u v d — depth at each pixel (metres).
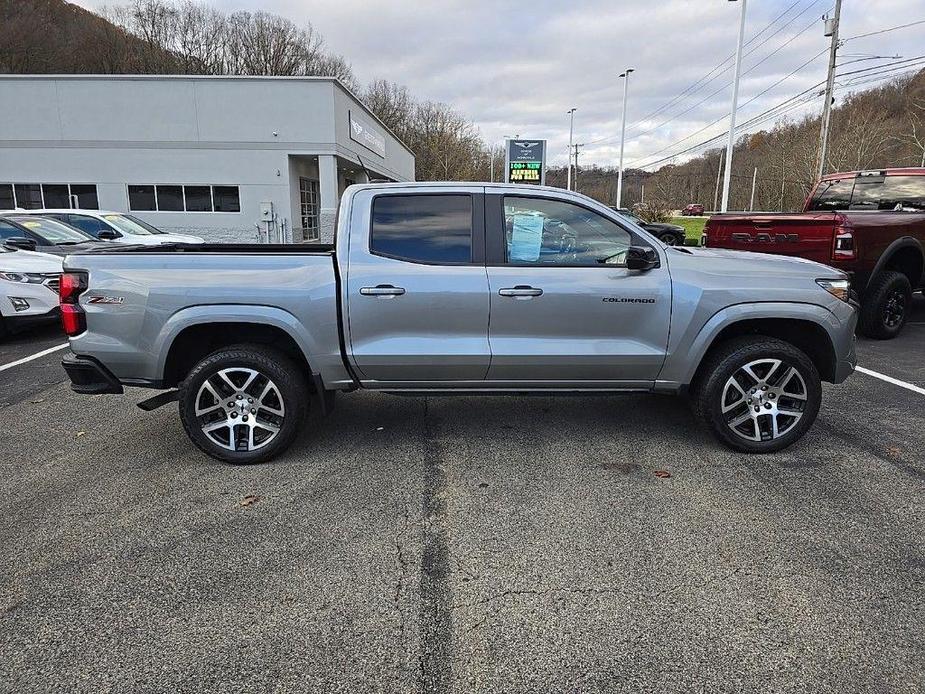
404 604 2.55
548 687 2.11
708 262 3.97
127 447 4.25
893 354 6.73
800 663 2.21
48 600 2.57
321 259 3.84
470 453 4.09
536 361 3.87
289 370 3.86
